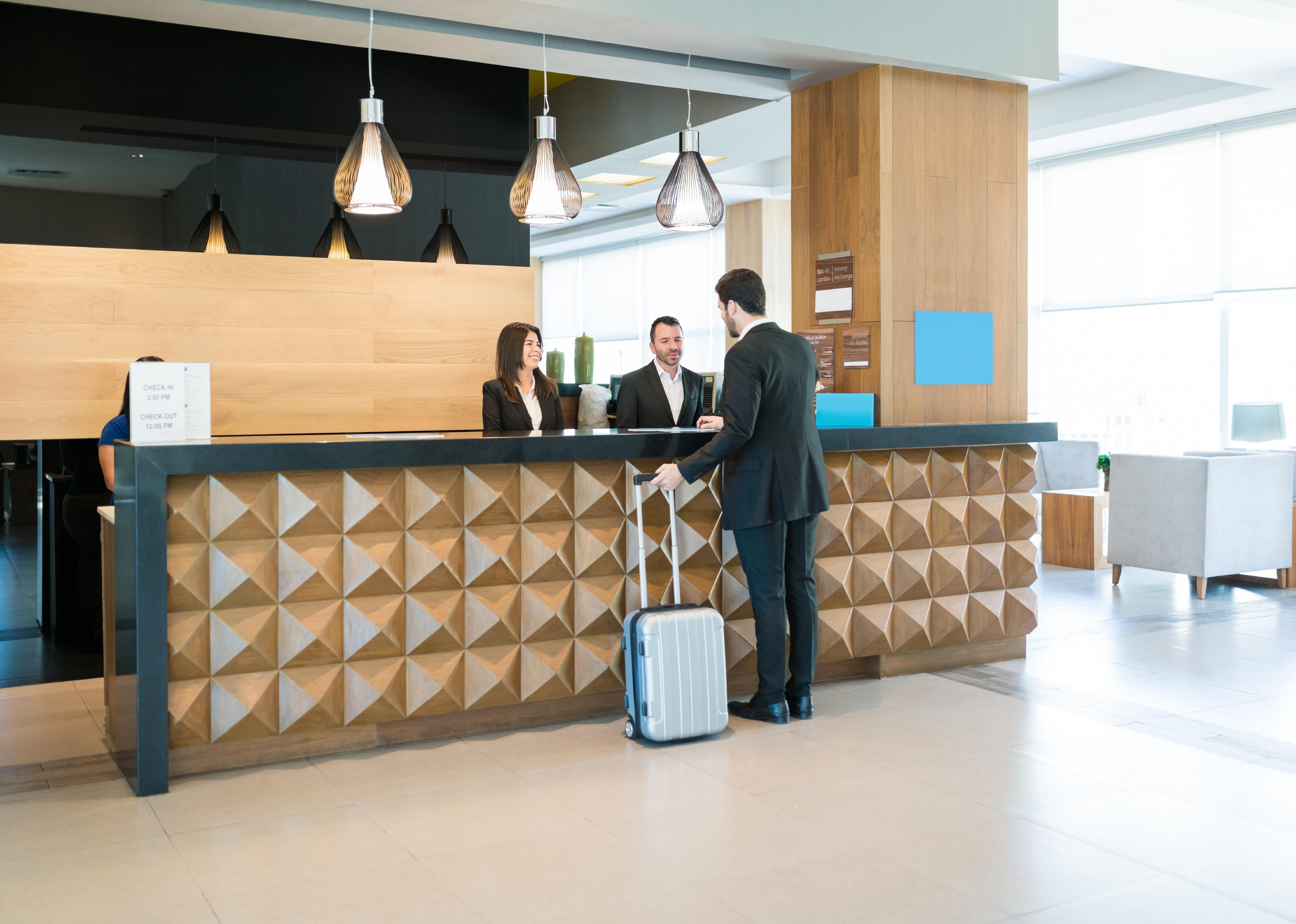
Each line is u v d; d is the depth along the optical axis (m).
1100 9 6.23
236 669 3.62
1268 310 8.78
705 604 4.38
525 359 5.17
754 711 4.19
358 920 2.56
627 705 3.94
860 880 2.77
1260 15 6.33
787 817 3.20
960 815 3.20
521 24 4.39
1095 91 9.00
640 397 5.52
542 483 4.02
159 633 3.42
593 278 16.53
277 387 5.57
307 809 3.29
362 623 3.77
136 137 5.19
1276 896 2.67
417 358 5.91
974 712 4.29
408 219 5.87
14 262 4.98
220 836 3.08
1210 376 9.25
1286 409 8.70
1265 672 4.91
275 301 5.55
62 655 5.06
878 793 3.39
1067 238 10.31
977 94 5.12
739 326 4.20
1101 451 10.20
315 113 5.59
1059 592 6.95
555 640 4.11
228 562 3.57
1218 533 6.67
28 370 5.02
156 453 3.38
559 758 3.75
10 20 4.91
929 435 4.76
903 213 4.92
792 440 4.01
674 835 3.06
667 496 4.07
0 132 4.91
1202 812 3.22
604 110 7.91
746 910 2.60
